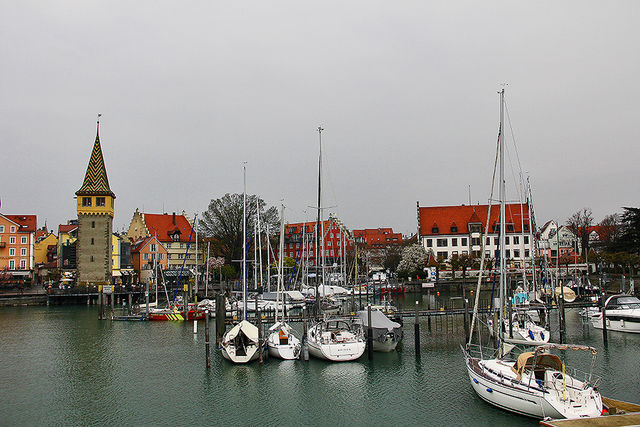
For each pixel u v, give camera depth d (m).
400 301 95.06
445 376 41.56
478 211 140.12
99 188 119.00
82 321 77.81
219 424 33.12
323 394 38.03
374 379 41.19
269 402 36.72
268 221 134.00
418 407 34.84
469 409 33.75
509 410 31.95
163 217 158.38
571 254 137.00
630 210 109.75
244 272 58.69
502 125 43.41
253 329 47.00
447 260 129.00
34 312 91.94
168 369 45.84
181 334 63.78
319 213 62.12
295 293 88.06
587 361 46.00
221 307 53.59
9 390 40.75
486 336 57.47
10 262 131.25
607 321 60.91
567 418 28.05
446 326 63.84
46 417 34.75
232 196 131.12
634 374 41.47
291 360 46.56
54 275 133.12
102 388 40.84
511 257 126.19
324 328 51.47
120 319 75.94
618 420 26.75
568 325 66.19
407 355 48.56
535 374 31.88
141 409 35.97
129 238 154.50
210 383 41.19
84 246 117.62
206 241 131.50
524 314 56.97
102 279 117.69
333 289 99.94
